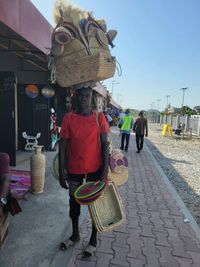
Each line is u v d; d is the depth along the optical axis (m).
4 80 6.93
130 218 4.57
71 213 3.42
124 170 3.40
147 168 9.00
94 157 3.16
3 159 3.05
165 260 3.36
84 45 3.45
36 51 5.57
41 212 4.42
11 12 3.21
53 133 10.12
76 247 3.48
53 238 3.64
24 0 3.59
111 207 3.16
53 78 3.68
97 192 2.83
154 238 3.90
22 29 3.56
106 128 3.18
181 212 4.99
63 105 11.03
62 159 3.14
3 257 3.18
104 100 23.67
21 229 3.84
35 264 3.09
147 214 4.81
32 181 5.17
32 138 9.54
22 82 9.66
